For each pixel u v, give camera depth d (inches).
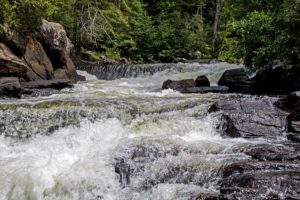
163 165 265.1
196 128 350.6
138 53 1108.5
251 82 554.9
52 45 644.1
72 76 680.4
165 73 815.1
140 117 372.5
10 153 324.5
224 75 627.2
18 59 539.2
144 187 257.4
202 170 253.8
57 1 689.0
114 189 259.1
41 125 358.9
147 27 1136.8
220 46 1186.6
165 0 1266.0
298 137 317.7
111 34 1072.8
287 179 221.3
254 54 521.3
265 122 342.3
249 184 220.5
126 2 1160.2
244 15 900.6
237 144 296.5
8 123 361.4
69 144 344.8
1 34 549.3
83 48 1003.3
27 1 569.6
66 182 257.6
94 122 361.1
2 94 460.1
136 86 639.8
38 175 265.3
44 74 604.4
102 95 478.3
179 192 233.6
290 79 516.1
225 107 365.4
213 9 1355.8
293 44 474.0
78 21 955.3
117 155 281.9
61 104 383.2
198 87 573.9
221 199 214.5
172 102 402.0
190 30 1237.7
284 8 478.9
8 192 263.0
